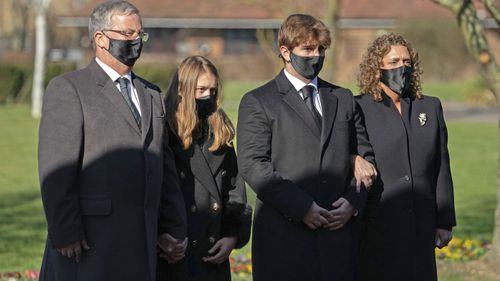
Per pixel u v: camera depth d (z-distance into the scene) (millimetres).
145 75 69562
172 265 10672
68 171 9500
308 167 10375
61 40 84938
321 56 10352
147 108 9992
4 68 68000
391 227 11078
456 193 28531
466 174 32938
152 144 9914
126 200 9719
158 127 10031
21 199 26844
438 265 17266
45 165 9492
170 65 70938
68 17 85375
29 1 65438
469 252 18250
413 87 11375
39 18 57438
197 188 10672
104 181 9672
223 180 10906
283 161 10406
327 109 10555
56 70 69375
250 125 10430
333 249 10414
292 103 10461
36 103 57219
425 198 11180
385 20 90375
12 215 24031
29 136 45125
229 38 94875
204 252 10719
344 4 92125
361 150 10844
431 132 11273
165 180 10289
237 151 10539
